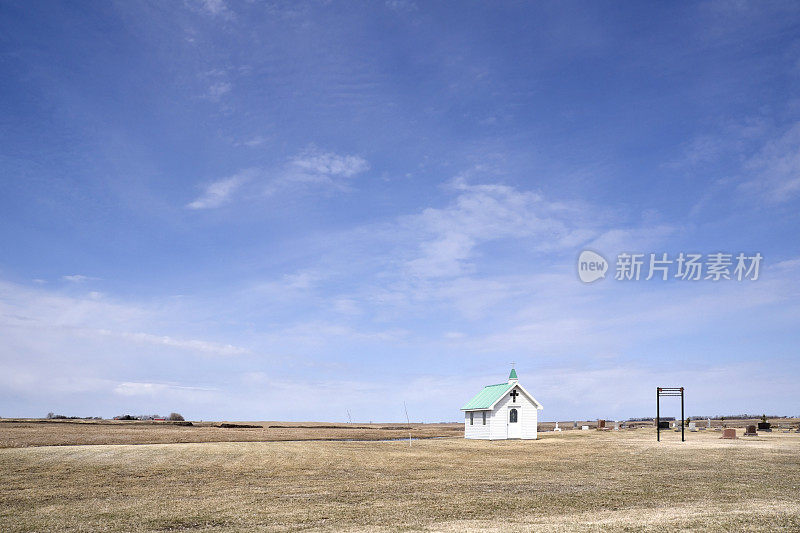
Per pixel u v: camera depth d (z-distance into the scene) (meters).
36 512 22.59
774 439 62.53
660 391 63.81
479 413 70.81
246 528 19.50
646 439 64.44
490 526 19.06
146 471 35.47
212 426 106.00
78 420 108.25
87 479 32.06
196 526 19.98
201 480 31.95
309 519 20.97
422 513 22.08
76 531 19.33
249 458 42.59
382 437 81.56
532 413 69.38
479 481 31.80
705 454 46.47
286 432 89.19
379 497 26.16
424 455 47.03
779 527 17.98
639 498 25.33
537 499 25.30
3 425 75.75
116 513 22.27
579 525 18.84
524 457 45.72
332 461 41.78
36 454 42.50
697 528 17.95
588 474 34.88
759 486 28.95
